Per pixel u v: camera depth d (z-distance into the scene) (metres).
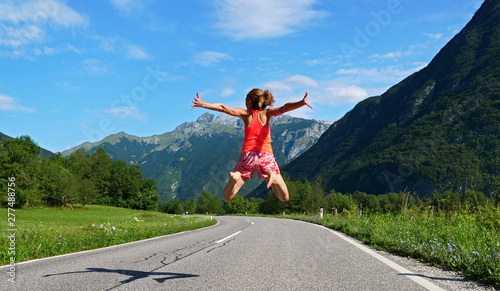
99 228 14.06
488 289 3.84
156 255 6.72
